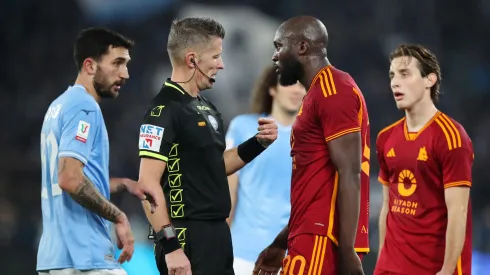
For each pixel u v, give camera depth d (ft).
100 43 63.98
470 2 257.96
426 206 65.82
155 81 237.66
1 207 187.01
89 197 59.47
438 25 254.47
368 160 60.03
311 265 58.59
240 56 238.07
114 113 221.87
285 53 60.03
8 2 245.24
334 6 255.70
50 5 248.11
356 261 56.95
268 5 255.50
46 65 240.12
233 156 67.82
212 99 231.71
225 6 251.19
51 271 62.44
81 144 60.59
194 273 61.67
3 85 234.58
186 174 62.03
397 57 67.21
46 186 63.46
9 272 167.02
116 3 253.65
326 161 58.80
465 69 247.29
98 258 61.87
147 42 248.93
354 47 247.29
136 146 212.64
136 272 100.68
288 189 81.00
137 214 168.86
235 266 81.25
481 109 236.22
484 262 120.16
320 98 57.67
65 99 62.64
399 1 253.65
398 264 66.80
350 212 56.54
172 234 60.03
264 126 66.95
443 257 65.72
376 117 226.58
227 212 63.62
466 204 64.49
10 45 241.76
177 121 61.77
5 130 220.02
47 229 63.05
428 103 66.49
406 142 66.69
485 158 212.84
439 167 65.26
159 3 254.88
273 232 80.59
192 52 62.90
